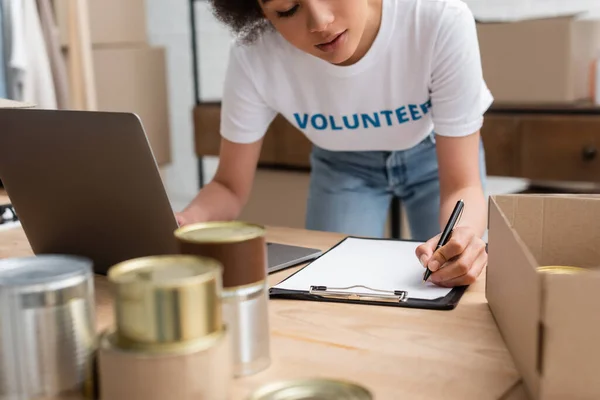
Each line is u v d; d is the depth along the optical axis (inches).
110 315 35.6
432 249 41.9
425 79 57.2
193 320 22.0
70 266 24.6
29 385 23.3
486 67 109.7
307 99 61.2
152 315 21.6
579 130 100.3
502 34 107.4
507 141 106.1
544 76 105.3
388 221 108.4
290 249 47.9
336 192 73.8
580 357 24.1
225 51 165.5
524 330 27.0
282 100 61.6
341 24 47.9
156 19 173.6
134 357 21.5
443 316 35.0
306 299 37.9
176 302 21.7
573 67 103.7
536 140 103.7
